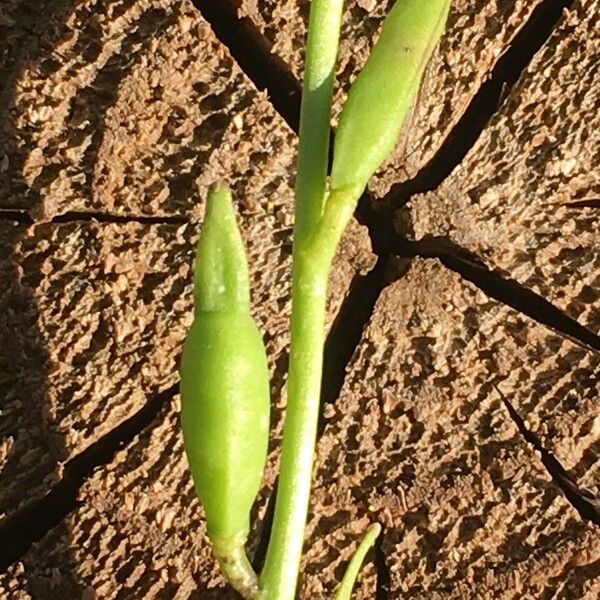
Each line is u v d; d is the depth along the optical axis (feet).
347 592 0.38
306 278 0.36
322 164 0.36
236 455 0.35
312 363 0.36
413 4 0.36
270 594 0.36
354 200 0.36
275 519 0.36
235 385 0.35
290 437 0.36
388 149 0.36
